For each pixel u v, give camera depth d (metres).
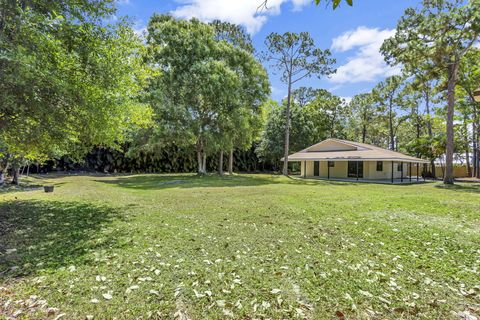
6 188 11.92
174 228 4.84
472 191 12.27
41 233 4.46
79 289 2.57
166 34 19.06
